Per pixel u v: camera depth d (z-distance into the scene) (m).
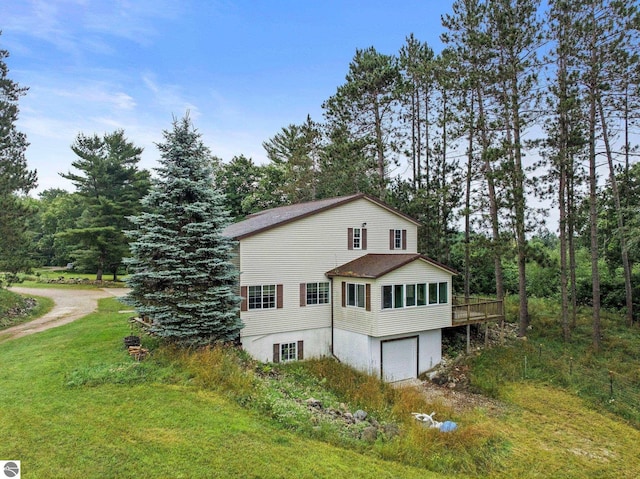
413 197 29.22
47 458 8.46
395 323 19.23
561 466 11.84
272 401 12.31
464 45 24.58
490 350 21.89
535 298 32.62
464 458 11.22
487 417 15.23
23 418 10.12
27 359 14.97
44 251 55.53
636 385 18.11
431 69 28.97
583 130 22.86
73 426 9.80
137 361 14.18
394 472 9.60
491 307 22.91
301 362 19.55
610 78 21.02
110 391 11.88
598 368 19.80
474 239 25.02
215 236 15.98
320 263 20.92
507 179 22.22
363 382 17.38
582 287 30.23
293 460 9.25
